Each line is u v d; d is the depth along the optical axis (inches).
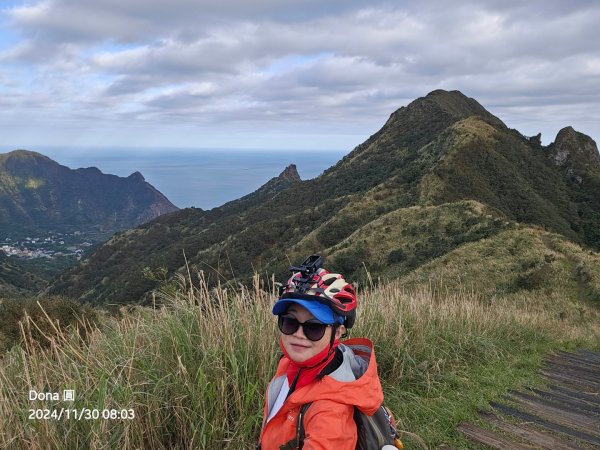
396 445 58.4
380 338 173.5
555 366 249.8
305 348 52.1
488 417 150.9
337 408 48.5
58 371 108.6
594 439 140.9
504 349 259.8
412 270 1562.5
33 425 85.6
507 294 1179.3
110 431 89.5
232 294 141.6
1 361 121.6
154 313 132.8
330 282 54.0
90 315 207.8
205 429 99.6
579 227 2829.7
